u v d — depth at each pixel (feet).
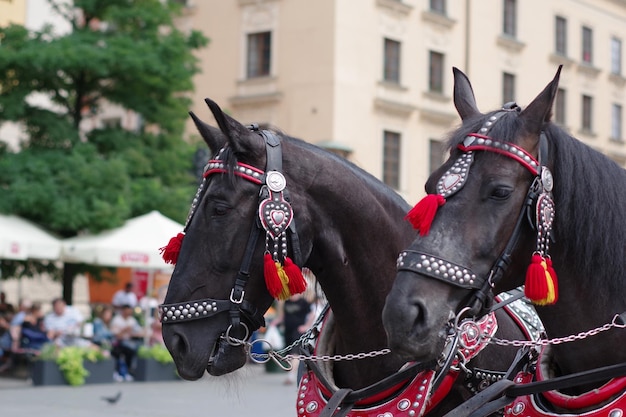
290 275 11.25
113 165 48.65
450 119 87.61
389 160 83.10
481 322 11.51
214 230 11.39
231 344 11.41
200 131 12.09
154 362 46.06
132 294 53.36
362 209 12.04
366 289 12.12
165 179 54.24
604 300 10.08
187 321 11.33
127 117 86.22
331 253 11.94
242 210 11.39
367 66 81.00
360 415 11.37
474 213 9.34
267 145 11.73
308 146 12.29
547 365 10.61
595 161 10.12
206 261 11.37
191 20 87.81
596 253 9.95
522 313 12.80
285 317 46.09
